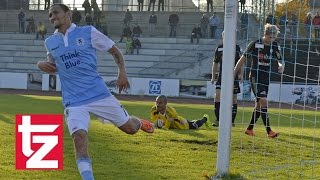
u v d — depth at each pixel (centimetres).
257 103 1110
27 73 3488
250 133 1115
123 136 1047
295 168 802
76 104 632
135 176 711
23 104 1975
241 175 725
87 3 4097
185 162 820
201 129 1208
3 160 792
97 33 642
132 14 4088
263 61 1112
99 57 3772
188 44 3753
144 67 3747
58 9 635
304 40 1262
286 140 1080
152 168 767
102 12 4097
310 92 2281
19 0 4491
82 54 635
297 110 2159
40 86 3456
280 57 1127
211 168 779
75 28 641
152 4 4175
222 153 712
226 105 706
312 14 1264
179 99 3005
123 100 2638
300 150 968
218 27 3738
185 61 3628
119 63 651
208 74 3500
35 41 4034
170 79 3206
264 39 1112
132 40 3784
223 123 708
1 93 2991
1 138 985
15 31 4238
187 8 4291
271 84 2473
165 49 3788
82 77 636
